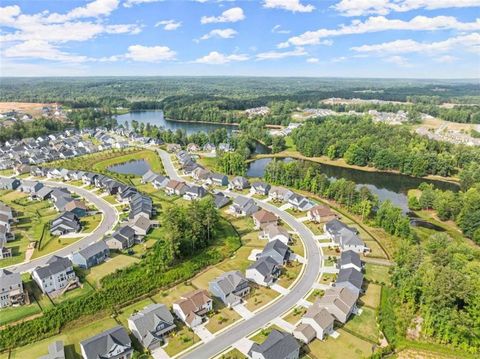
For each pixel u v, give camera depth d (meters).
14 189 134.00
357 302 69.75
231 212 114.38
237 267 82.25
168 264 80.69
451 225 111.44
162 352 56.31
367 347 58.12
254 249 90.62
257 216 105.00
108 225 102.81
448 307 61.56
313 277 78.06
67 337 59.88
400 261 78.81
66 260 75.31
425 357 56.69
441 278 63.25
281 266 82.00
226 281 71.06
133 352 55.66
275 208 118.00
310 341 59.03
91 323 63.47
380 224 103.69
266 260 79.00
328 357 55.75
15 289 68.00
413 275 70.19
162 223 89.62
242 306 68.06
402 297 67.88
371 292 73.00
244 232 100.75
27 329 60.44
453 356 56.97
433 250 83.19
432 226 111.50
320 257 86.75
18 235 95.81
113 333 56.28
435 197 121.50
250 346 57.59
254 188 132.50
